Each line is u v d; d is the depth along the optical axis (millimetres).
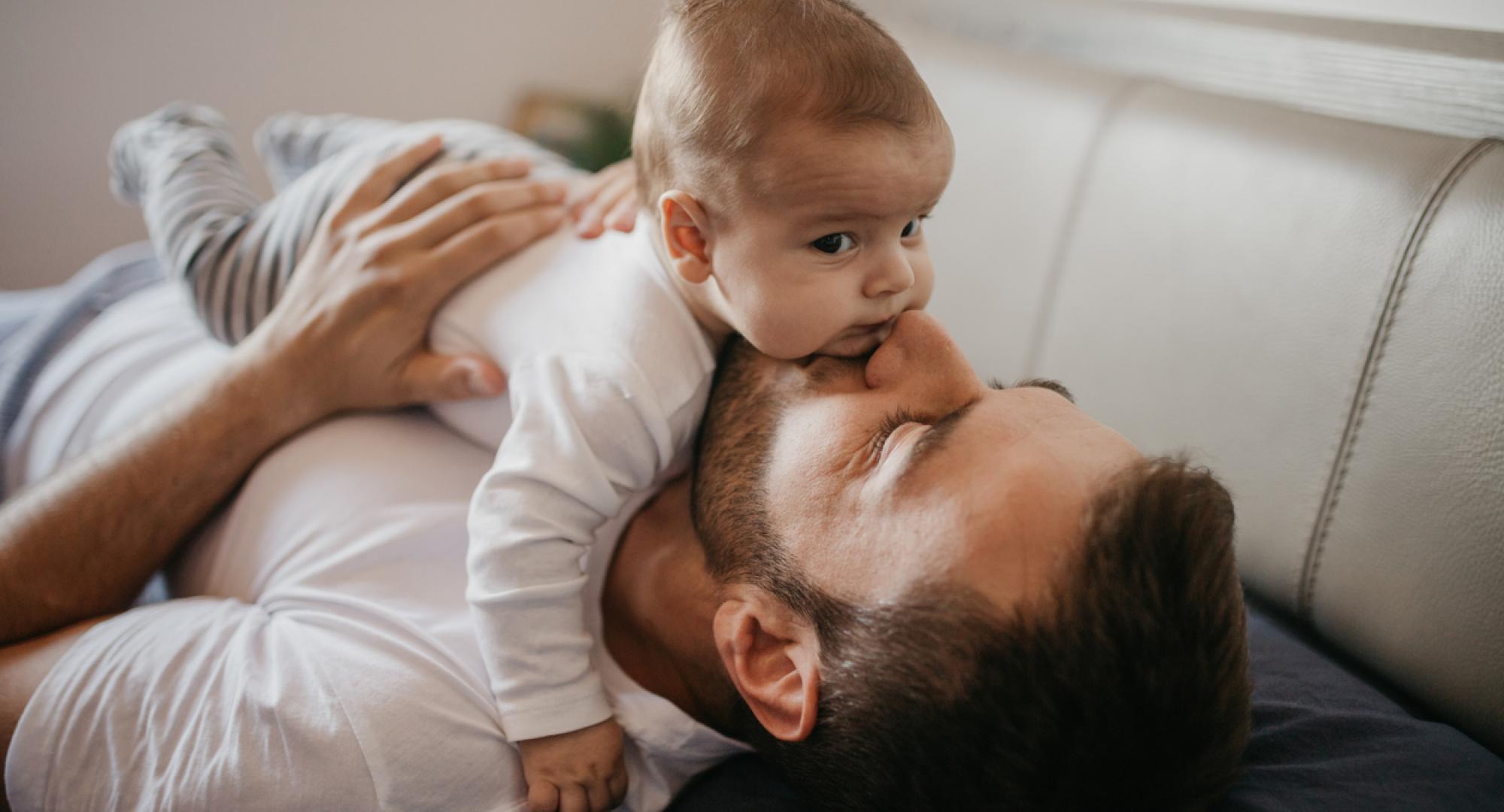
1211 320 953
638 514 834
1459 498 736
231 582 864
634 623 804
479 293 901
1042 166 1150
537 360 759
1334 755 694
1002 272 1195
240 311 1049
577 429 696
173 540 876
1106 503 555
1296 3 1073
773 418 699
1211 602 553
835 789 641
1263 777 673
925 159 609
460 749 681
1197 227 977
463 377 853
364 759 652
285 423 903
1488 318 733
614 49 2490
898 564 586
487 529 680
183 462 860
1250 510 905
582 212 940
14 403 1247
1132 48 1215
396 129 1229
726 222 645
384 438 903
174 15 2090
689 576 747
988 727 545
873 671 584
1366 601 803
